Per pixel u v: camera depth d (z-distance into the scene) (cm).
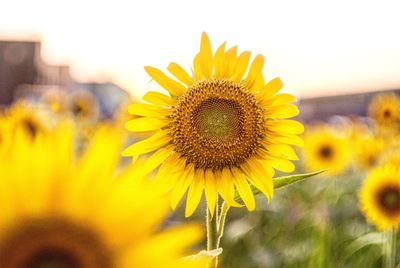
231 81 73
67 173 20
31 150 19
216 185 70
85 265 19
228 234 204
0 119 184
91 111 297
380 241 158
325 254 153
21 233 19
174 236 19
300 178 68
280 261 189
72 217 20
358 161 261
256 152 72
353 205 223
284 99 73
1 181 19
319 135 263
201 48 72
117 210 20
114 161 20
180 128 71
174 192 70
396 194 151
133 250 19
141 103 70
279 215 217
